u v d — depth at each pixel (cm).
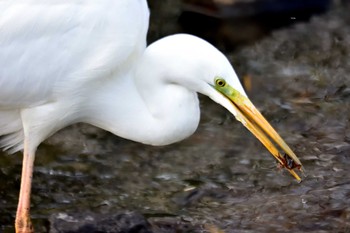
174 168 1259
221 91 1005
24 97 1046
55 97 1048
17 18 1017
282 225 1096
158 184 1220
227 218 1123
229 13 1698
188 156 1288
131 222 1092
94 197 1190
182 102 1030
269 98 1442
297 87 1474
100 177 1240
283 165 1026
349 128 1338
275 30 1689
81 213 1128
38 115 1057
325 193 1159
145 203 1170
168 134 1052
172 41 1014
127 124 1066
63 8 1019
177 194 1192
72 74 1034
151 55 1024
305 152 1270
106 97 1058
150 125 1055
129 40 1028
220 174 1238
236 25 1695
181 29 1670
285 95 1450
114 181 1230
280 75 1518
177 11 1716
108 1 1020
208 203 1165
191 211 1146
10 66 1028
